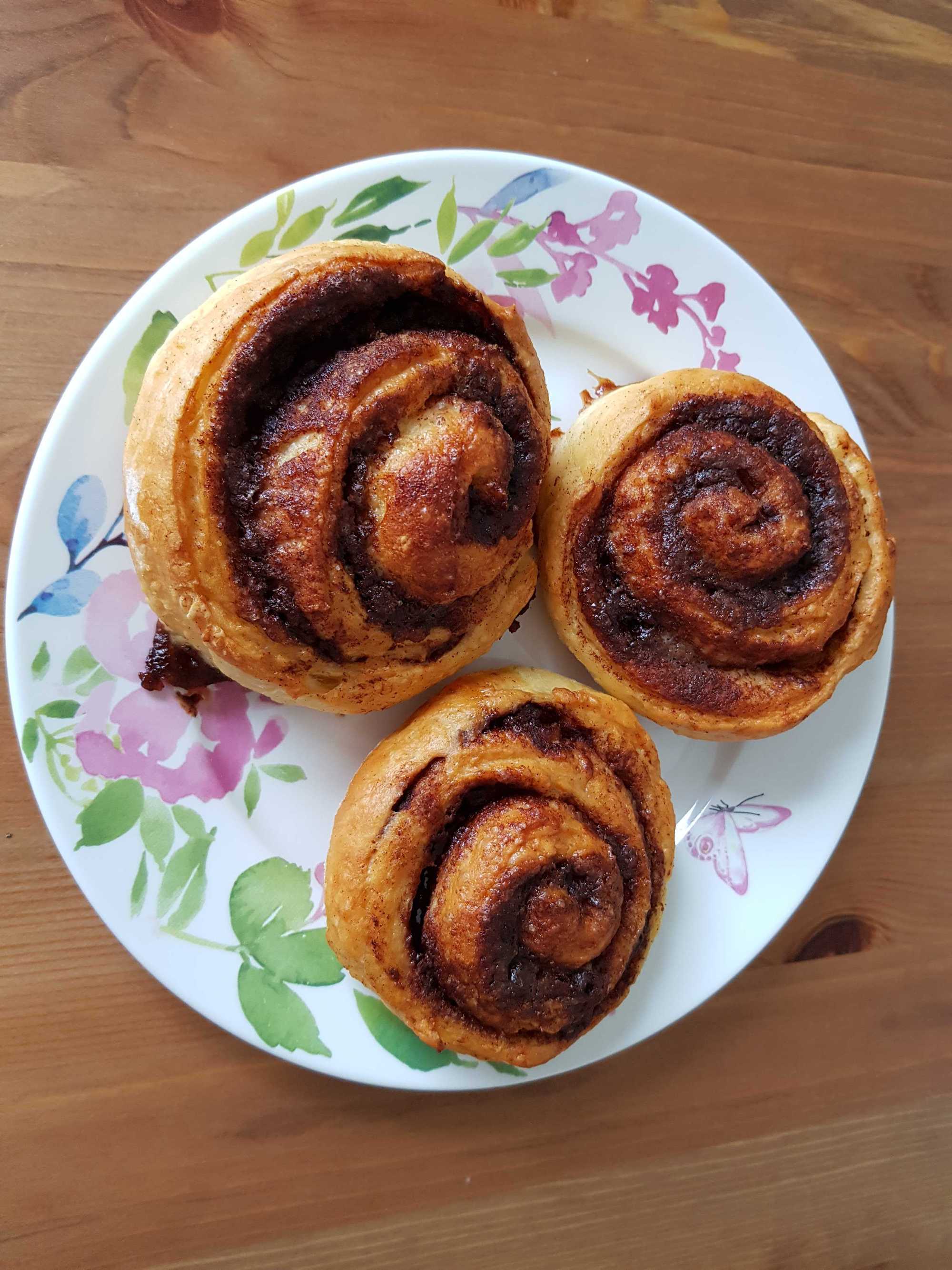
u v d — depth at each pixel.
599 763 0.18
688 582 0.18
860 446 0.20
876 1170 0.22
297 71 0.20
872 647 0.20
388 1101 0.20
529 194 0.19
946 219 0.23
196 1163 0.19
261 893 0.18
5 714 0.19
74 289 0.19
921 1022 0.23
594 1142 0.21
